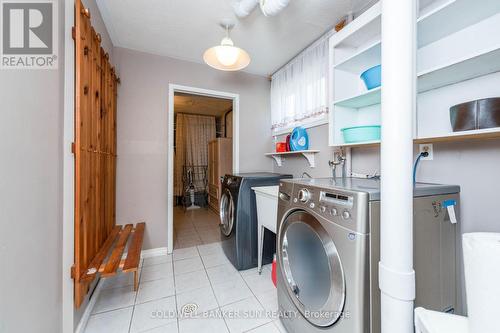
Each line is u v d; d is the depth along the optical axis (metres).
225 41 1.64
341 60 1.54
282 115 2.70
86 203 1.29
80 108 1.17
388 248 0.72
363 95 1.38
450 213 1.01
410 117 0.71
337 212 0.90
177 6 1.65
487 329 0.48
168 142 2.43
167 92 2.44
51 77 1.02
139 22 1.85
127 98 2.27
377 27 1.42
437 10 0.97
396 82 0.71
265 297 1.63
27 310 0.83
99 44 1.55
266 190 1.86
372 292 0.81
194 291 1.71
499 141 1.00
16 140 0.78
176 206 5.12
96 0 1.59
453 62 0.92
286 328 1.27
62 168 1.12
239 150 2.81
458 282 1.04
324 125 2.07
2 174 0.71
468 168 1.10
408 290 0.69
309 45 2.21
